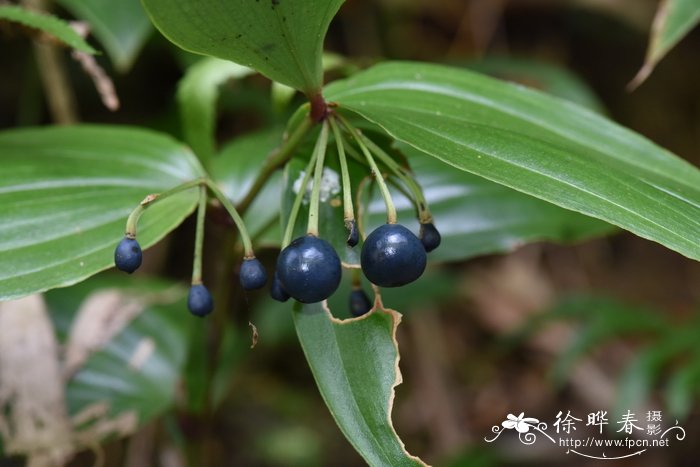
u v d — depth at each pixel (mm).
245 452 524
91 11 357
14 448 319
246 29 233
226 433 535
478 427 559
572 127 267
